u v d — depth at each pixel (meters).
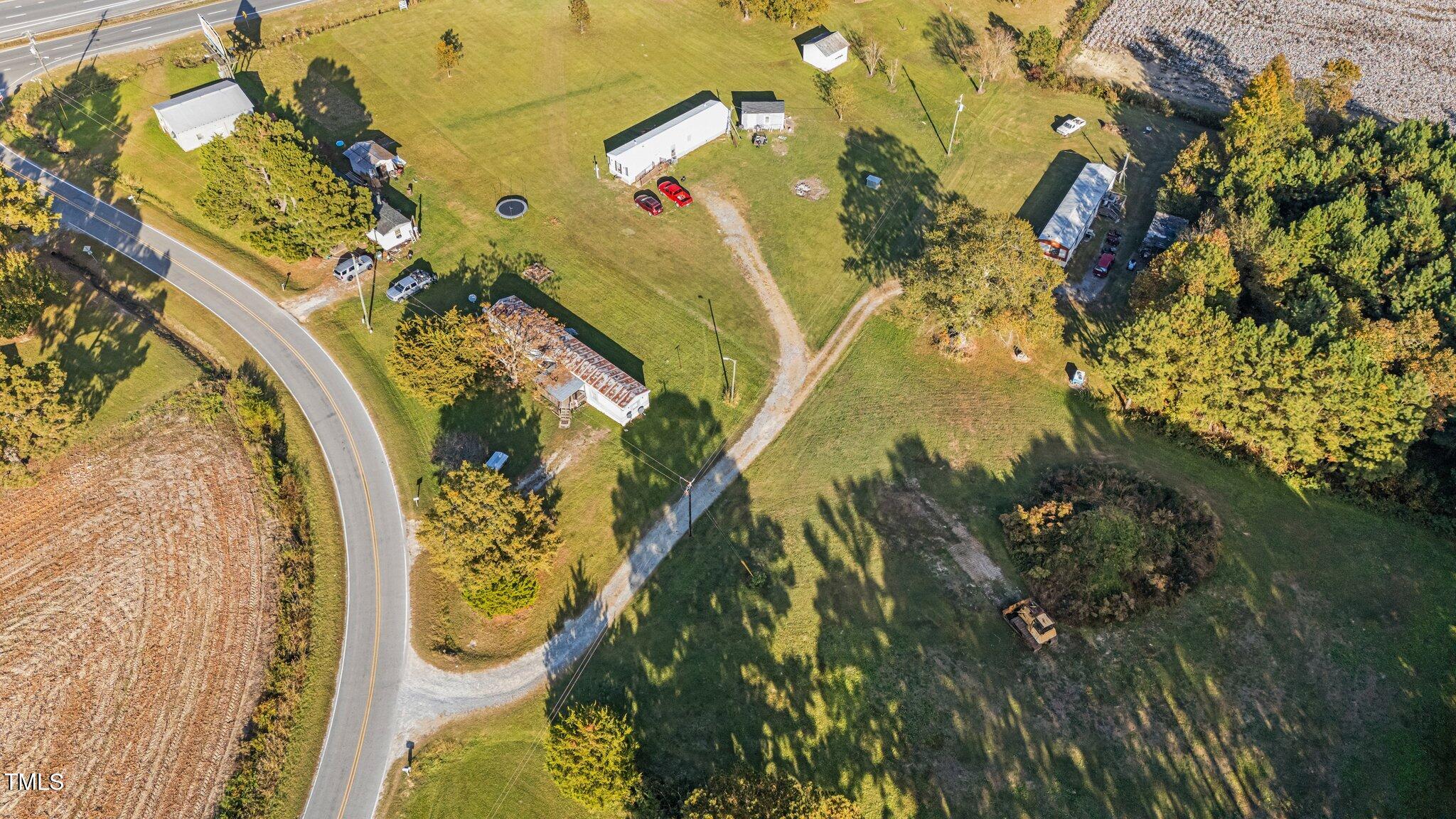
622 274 97.62
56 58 119.06
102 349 87.38
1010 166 114.31
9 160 105.06
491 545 68.50
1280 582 73.25
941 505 79.25
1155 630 70.50
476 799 62.75
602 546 75.94
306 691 67.19
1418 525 77.19
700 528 77.50
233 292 94.31
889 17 139.88
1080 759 63.78
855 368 90.62
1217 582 73.19
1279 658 68.75
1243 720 65.56
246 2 133.25
